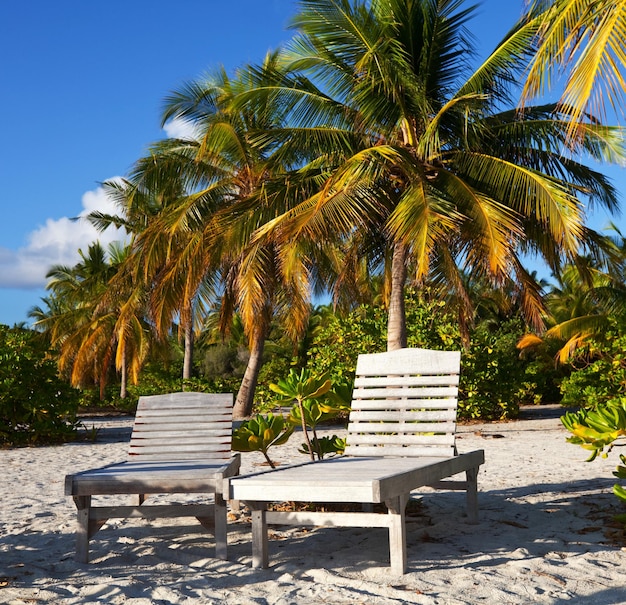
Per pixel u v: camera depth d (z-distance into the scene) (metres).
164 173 18.77
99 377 30.86
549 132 13.05
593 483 6.80
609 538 4.44
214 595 3.45
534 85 6.21
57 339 31.69
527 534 4.65
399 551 3.71
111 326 29.14
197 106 17.94
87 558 4.16
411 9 12.71
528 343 24.41
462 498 6.12
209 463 4.61
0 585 3.70
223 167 18.88
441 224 11.09
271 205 14.47
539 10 7.53
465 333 14.49
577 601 3.22
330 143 13.92
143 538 4.80
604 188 14.33
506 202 12.94
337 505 5.51
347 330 17.84
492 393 18.05
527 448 10.90
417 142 13.38
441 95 13.38
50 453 11.98
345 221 12.27
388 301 16.52
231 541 4.62
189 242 17.84
